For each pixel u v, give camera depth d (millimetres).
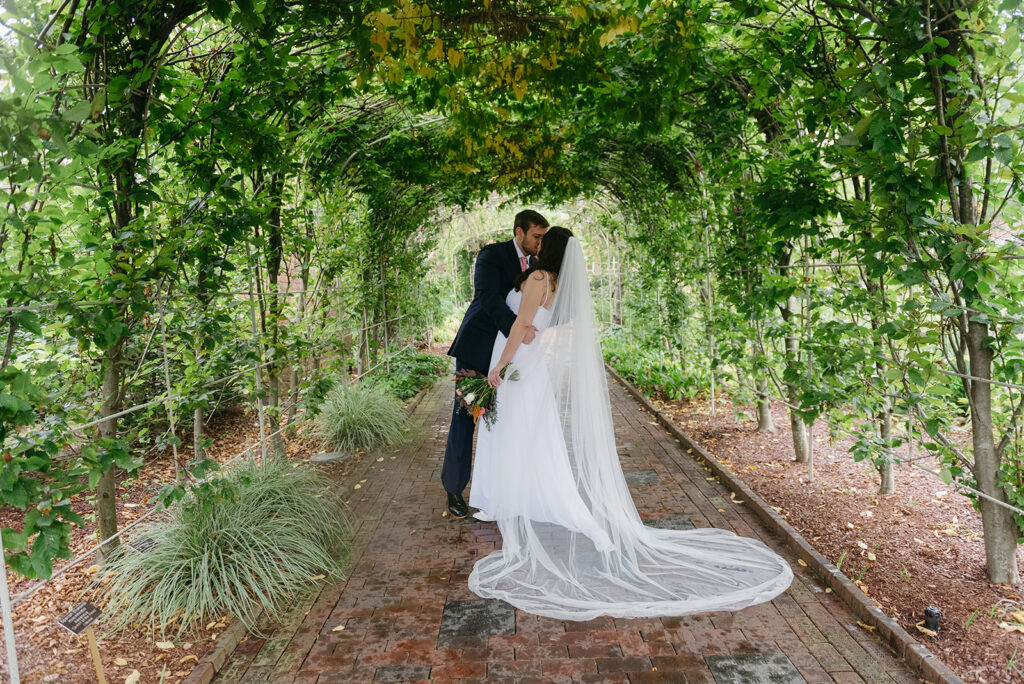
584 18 3715
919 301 3264
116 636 2906
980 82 2988
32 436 2221
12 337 2311
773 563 3416
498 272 4191
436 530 4121
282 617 3051
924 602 3086
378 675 2568
